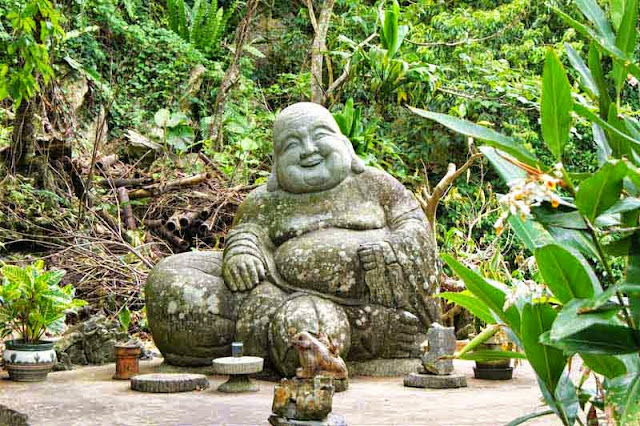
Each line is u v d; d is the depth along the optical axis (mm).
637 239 1929
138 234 9672
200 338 5594
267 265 5703
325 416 3582
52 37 10039
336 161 5926
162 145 11812
